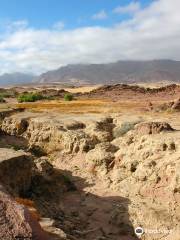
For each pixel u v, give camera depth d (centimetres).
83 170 2864
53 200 2198
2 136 3894
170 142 2508
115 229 1884
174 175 2116
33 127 3900
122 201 2192
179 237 1728
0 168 1880
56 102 7669
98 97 9944
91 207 2136
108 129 3847
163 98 8838
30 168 2141
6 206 948
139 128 3078
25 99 8344
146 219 1927
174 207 1967
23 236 895
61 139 3431
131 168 2527
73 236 1684
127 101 8012
